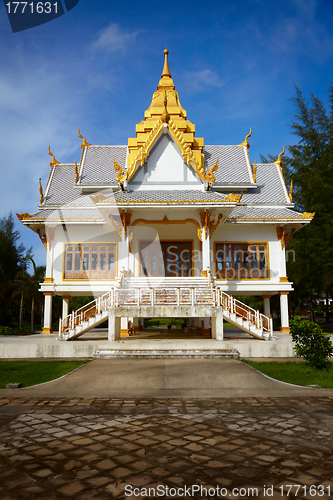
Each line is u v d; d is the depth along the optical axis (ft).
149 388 30.37
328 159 104.32
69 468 15.28
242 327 50.98
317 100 124.88
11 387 30.58
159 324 118.21
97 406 25.58
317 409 24.73
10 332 81.20
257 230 69.82
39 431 20.13
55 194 77.51
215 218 62.95
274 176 84.38
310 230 103.76
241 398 27.71
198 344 44.21
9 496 12.98
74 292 69.56
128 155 76.69
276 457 16.38
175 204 55.67
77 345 44.39
